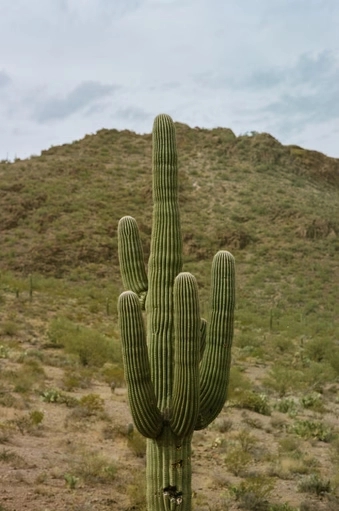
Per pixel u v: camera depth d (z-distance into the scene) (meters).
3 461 12.88
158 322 7.64
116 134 100.31
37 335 31.48
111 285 56.72
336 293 57.91
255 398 21.39
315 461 15.64
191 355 7.26
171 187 7.93
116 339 34.66
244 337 38.78
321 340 36.09
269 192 81.56
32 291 46.72
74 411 17.44
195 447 16.34
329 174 97.38
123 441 15.91
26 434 15.30
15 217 67.44
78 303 46.00
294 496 13.26
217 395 7.82
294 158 97.38
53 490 11.73
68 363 25.84
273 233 69.94
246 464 14.95
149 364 7.47
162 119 8.10
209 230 70.38
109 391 21.94
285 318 50.25
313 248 66.81
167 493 7.45
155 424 7.41
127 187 79.38
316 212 74.56
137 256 8.23
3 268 57.97
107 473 12.89
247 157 94.38
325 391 26.88
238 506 12.28
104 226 67.25
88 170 83.31
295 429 18.66
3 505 10.60
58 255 60.97
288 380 26.33
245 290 58.75
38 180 77.81
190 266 61.94
